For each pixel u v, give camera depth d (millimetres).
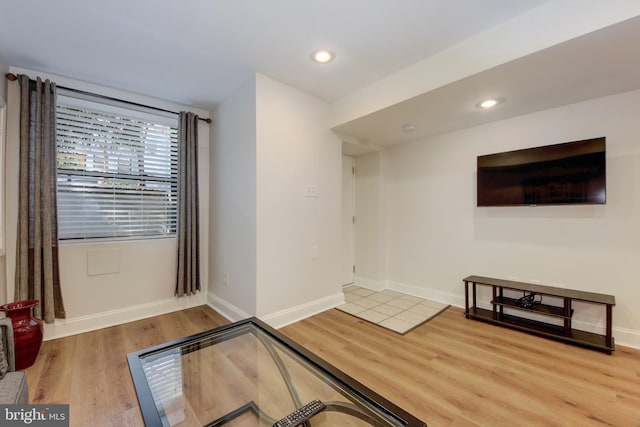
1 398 1154
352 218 4234
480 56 1978
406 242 3842
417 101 2479
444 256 3453
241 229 2807
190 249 3238
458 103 2521
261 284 2625
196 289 3309
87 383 1850
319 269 3135
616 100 2340
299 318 2916
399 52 2213
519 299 2787
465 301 3162
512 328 2648
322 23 1883
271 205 2688
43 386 1810
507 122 2922
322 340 2467
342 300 3408
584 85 2176
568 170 2461
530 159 2678
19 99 2371
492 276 3059
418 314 3057
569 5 1604
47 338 2465
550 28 1674
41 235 2398
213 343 1846
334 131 3271
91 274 2715
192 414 1471
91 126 2736
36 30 1938
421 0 1666
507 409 1598
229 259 3020
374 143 3840
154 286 3100
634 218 2275
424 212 3643
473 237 3201
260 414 1476
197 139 3326
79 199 2672
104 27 1915
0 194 2213
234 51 2215
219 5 1713
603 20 1499
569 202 2451
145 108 3020
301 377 1560
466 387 1797
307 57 2299
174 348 1671
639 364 2027
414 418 1091
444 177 3441
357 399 1275
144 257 3029
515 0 1663
